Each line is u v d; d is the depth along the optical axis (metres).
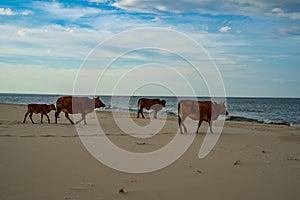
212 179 6.48
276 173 7.06
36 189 5.49
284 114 42.03
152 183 6.12
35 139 10.55
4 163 7.10
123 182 6.12
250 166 7.69
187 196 5.43
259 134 14.64
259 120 28.73
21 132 12.15
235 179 6.50
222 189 5.84
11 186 5.59
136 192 5.56
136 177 6.52
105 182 6.07
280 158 8.79
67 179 6.14
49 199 5.05
